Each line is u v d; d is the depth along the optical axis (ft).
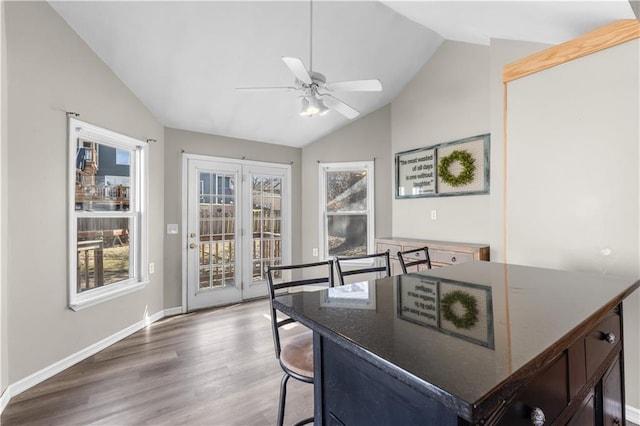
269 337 10.34
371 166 14.85
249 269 14.90
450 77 11.59
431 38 11.31
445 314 3.23
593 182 6.52
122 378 7.83
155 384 7.55
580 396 3.20
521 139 7.61
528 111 7.47
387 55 11.43
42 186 7.84
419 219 12.74
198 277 13.46
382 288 4.38
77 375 7.99
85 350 8.98
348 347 2.60
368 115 14.89
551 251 7.14
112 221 10.33
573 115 6.77
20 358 7.30
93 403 6.83
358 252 15.31
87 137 9.34
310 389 7.33
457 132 11.37
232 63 10.02
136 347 9.63
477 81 10.76
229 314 12.74
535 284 4.45
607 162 6.34
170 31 8.73
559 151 6.98
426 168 12.44
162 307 12.44
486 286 4.39
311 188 16.20
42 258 7.84
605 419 3.83
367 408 2.75
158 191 12.25
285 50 9.94
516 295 3.89
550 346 2.41
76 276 8.80
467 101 11.05
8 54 6.97
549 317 3.06
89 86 9.12
